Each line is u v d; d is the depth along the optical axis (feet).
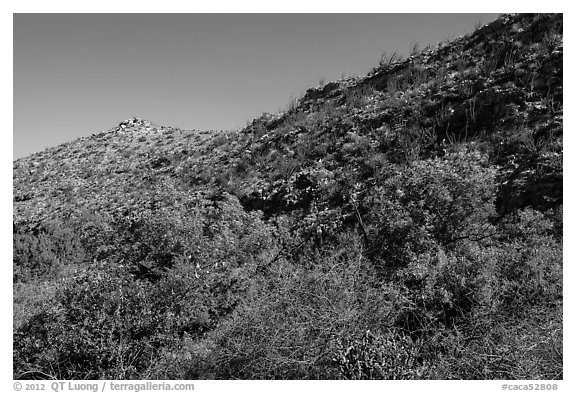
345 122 37.86
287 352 13.34
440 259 16.60
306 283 15.69
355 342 12.65
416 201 19.60
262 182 36.47
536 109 26.99
